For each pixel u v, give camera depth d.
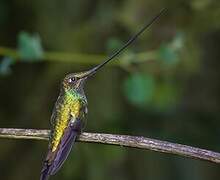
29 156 11.99
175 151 6.60
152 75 11.25
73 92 7.30
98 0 11.96
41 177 6.59
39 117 12.02
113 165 11.68
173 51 9.41
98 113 11.86
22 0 11.92
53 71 12.09
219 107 12.14
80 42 11.73
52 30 11.84
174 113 11.95
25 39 9.16
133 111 11.93
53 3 11.95
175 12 11.77
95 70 7.51
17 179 11.82
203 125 12.01
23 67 12.18
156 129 11.86
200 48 11.89
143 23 11.72
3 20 11.94
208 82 12.10
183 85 11.91
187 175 11.70
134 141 6.68
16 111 12.09
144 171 11.70
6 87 12.16
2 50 9.34
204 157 6.56
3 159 11.94
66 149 6.82
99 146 11.76
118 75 12.02
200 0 11.74
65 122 6.98
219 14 11.71
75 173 11.62
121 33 11.75
